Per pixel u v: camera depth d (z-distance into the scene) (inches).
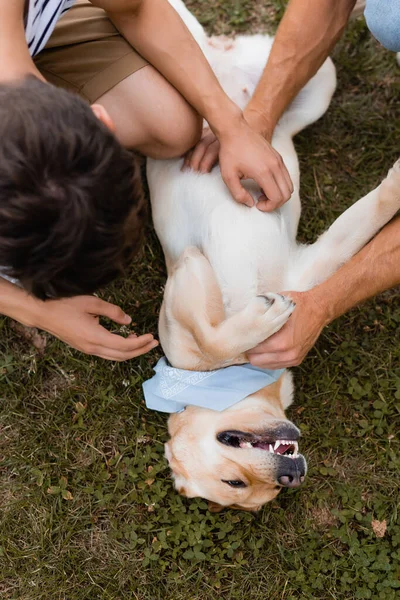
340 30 90.4
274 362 79.8
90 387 100.7
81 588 93.2
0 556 93.9
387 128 110.0
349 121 110.6
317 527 96.1
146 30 79.8
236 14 114.3
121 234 49.7
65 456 97.7
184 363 85.4
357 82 112.5
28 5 64.5
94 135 46.1
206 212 88.0
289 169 92.8
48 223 45.8
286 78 88.9
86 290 52.9
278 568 93.8
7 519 95.2
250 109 88.8
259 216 85.8
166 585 93.5
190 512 96.3
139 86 84.3
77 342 72.7
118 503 96.2
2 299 70.6
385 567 91.4
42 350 102.1
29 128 43.8
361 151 110.0
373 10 80.0
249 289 85.5
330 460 98.2
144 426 98.8
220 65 99.1
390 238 82.0
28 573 93.1
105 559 94.7
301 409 99.3
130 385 100.3
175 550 94.0
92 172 45.9
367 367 100.7
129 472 96.3
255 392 85.2
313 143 110.1
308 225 106.6
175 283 86.2
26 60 57.8
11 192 44.4
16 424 99.0
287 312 76.6
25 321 73.2
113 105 85.8
